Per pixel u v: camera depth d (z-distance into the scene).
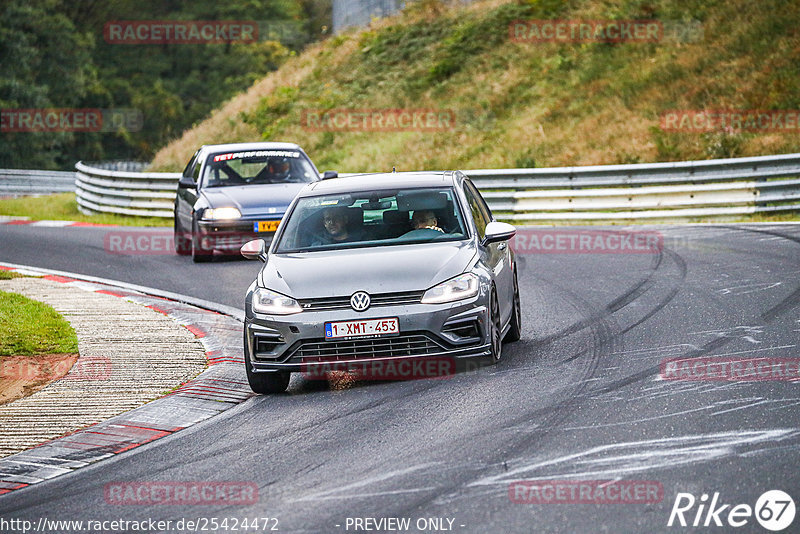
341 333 28.44
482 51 135.25
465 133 115.31
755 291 40.91
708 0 123.44
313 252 31.38
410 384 29.11
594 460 20.58
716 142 93.25
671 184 73.38
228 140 135.62
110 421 27.38
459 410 25.55
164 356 35.00
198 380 31.53
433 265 29.45
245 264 57.75
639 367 28.97
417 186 33.59
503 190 79.25
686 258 52.19
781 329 33.03
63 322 40.38
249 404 28.88
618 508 17.78
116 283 52.09
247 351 29.64
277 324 28.81
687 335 33.31
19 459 24.36
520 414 24.64
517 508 18.12
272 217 57.53
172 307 44.84
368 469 21.28
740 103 100.62
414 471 20.84
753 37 111.69
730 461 19.86
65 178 134.12
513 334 34.47
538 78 123.25
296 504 19.41
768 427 21.92
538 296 44.22
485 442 22.52
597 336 34.38
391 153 115.50
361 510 18.72
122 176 92.44
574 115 111.69
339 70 145.12
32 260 61.88
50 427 26.98
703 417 23.09
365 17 165.38
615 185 75.06
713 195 70.00
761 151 90.38
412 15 153.25
